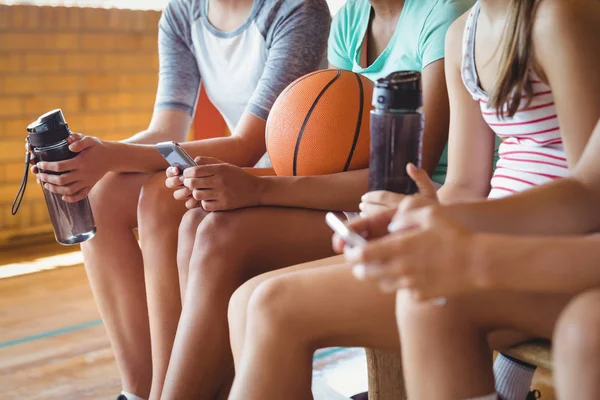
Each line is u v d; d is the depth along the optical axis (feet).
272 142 5.20
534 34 3.88
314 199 4.87
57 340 7.29
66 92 10.39
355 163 5.06
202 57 6.84
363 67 5.88
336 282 3.54
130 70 10.82
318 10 6.35
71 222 5.37
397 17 5.66
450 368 2.96
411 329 3.01
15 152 10.20
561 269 2.58
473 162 4.63
